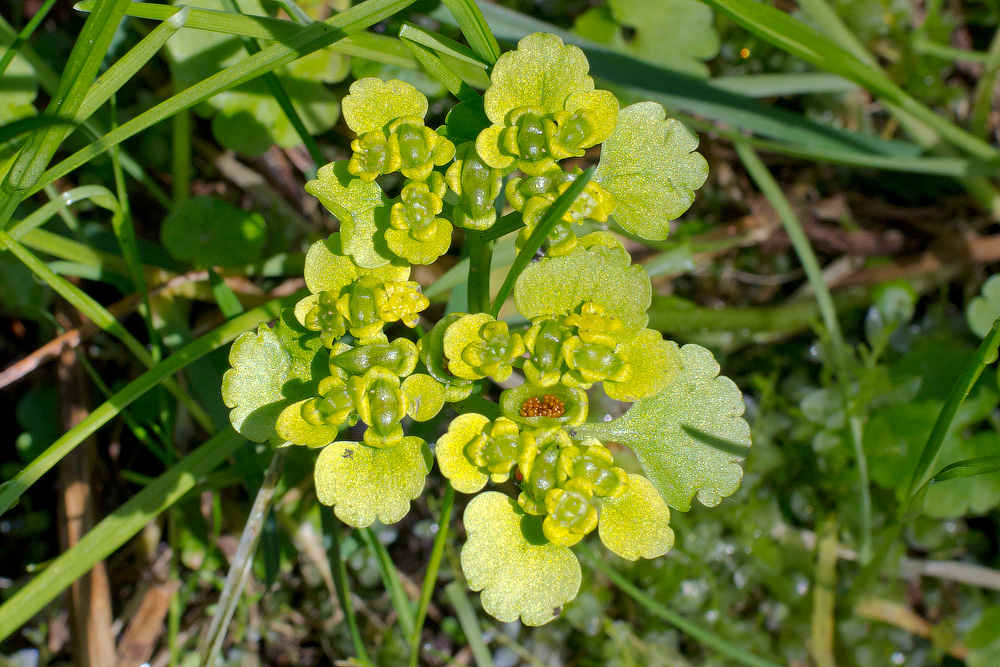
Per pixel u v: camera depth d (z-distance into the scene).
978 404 0.21
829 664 0.21
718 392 0.17
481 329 0.17
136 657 0.21
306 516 0.21
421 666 0.21
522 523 0.16
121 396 0.19
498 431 0.16
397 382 0.17
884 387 0.21
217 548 0.21
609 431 0.17
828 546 0.21
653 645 0.21
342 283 0.17
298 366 0.17
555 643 0.21
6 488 0.18
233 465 0.20
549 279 0.17
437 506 0.21
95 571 0.21
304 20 0.19
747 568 0.21
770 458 0.21
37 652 0.21
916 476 0.19
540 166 0.17
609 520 0.17
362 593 0.21
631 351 0.17
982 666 0.21
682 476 0.17
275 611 0.21
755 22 0.19
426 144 0.17
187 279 0.21
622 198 0.17
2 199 0.18
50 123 0.17
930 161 0.21
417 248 0.17
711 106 0.21
